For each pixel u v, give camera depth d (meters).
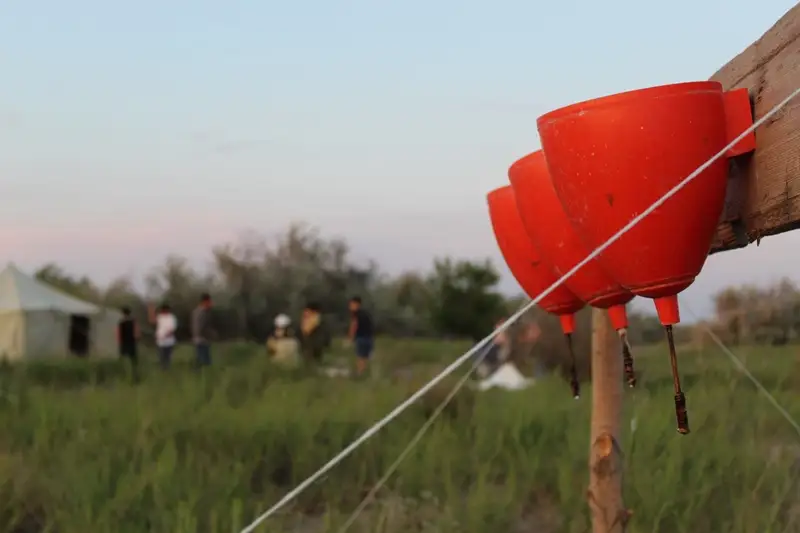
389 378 16.12
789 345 14.91
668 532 6.01
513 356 15.87
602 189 2.39
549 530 6.32
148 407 9.71
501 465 7.69
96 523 6.04
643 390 10.15
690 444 7.42
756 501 6.17
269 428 8.52
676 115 2.31
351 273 56.44
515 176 3.20
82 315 29.78
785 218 2.21
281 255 54.75
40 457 7.59
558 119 2.47
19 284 28.25
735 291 16.56
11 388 12.22
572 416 9.09
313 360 21.72
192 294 52.56
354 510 6.96
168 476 6.70
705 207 2.34
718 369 11.34
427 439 8.27
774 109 2.14
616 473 4.02
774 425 8.58
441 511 6.65
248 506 6.73
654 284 2.39
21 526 6.42
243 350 30.77
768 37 2.35
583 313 15.33
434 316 48.06
